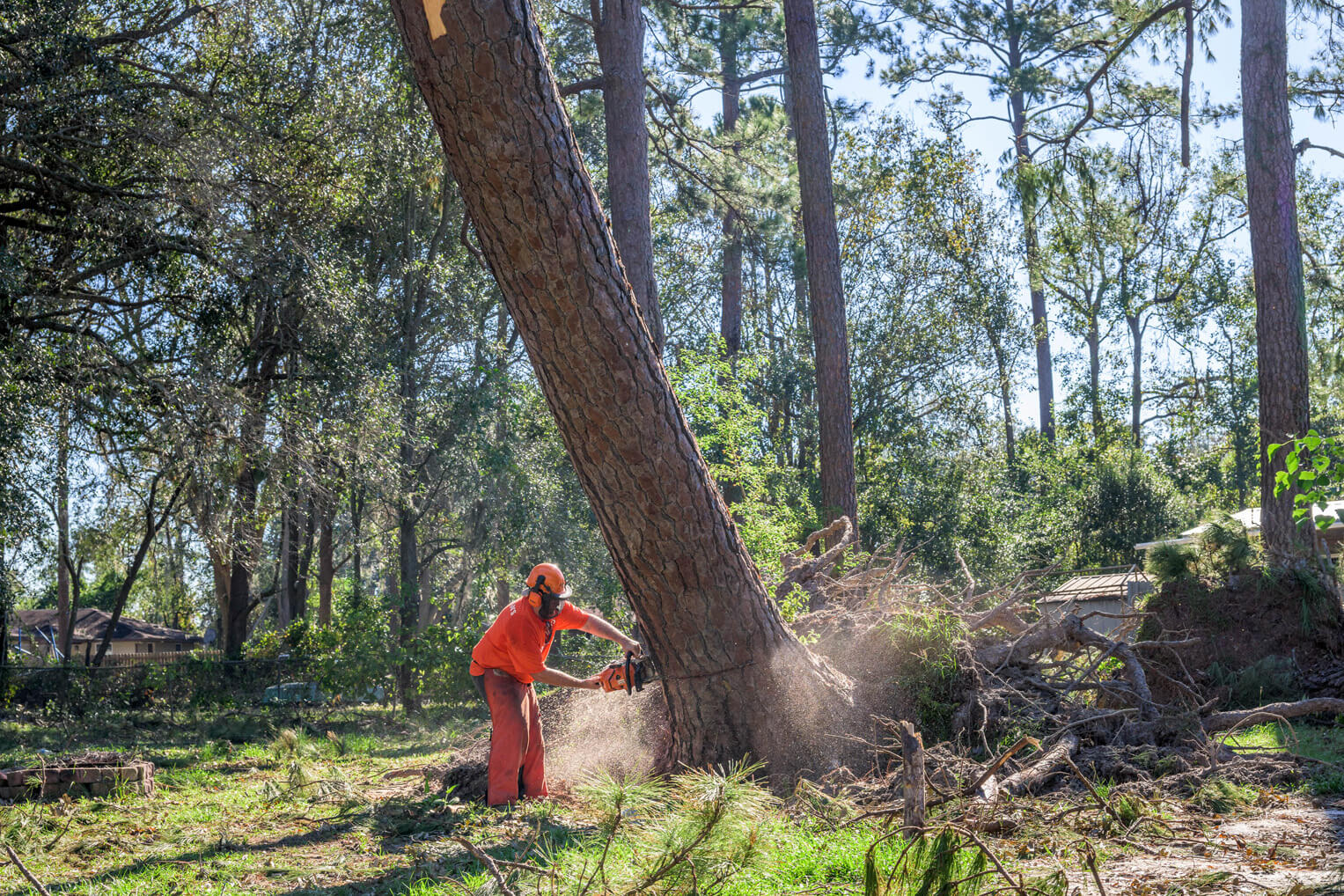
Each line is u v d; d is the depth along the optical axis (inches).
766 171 957.2
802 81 626.2
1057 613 338.6
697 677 243.0
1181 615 440.1
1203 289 1514.5
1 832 221.5
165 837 229.1
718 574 234.8
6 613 826.2
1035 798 204.5
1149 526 1160.8
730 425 634.2
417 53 181.2
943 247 1279.5
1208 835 176.9
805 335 1262.3
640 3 538.6
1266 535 490.0
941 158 1311.5
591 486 225.6
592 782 135.0
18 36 595.8
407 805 259.1
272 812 265.1
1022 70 1148.5
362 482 786.2
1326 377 741.3
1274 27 538.6
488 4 176.7
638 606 241.0
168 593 1432.1
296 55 746.8
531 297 201.2
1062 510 1218.0
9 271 592.4
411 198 897.5
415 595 824.3
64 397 664.4
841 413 619.8
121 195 656.4
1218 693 397.1
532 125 185.9
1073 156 773.9
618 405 212.2
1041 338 1419.8
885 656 283.0
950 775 215.2
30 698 738.2
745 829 129.4
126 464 810.2
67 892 173.6
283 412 716.0
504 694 254.2
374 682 711.7
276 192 709.9
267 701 769.6
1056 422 1594.5
